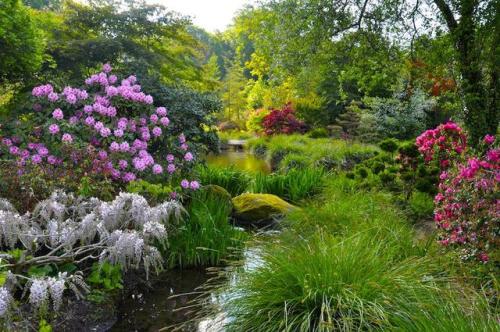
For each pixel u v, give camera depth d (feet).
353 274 10.78
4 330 9.81
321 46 25.86
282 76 27.81
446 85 25.53
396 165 24.63
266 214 21.43
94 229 12.55
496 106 23.53
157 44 34.12
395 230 15.07
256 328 10.34
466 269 11.87
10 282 10.12
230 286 11.81
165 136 19.80
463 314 8.98
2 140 17.06
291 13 25.43
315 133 59.67
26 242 11.90
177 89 22.31
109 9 32.27
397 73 26.99
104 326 11.96
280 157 46.19
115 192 17.03
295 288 10.93
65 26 32.01
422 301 9.80
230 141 75.61
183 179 19.95
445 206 13.98
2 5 22.45
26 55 23.36
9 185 14.62
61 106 18.25
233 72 112.06
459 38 22.70
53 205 13.00
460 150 20.54
